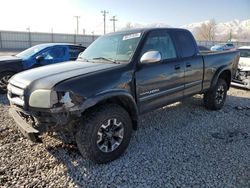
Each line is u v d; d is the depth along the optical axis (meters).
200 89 5.15
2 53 28.16
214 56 5.45
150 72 3.88
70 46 8.61
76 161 3.47
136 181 3.04
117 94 3.35
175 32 4.63
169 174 3.18
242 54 9.38
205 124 4.96
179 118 5.30
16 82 3.37
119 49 4.05
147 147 3.92
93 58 4.21
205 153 3.72
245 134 4.47
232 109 6.05
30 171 3.22
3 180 3.01
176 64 4.38
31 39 43.06
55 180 3.05
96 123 3.19
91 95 3.10
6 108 5.91
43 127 3.07
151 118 5.30
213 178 3.08
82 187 2.94
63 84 2.98
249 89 8.39
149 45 4.03
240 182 3.00
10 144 3.94
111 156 3.43
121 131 3.51
